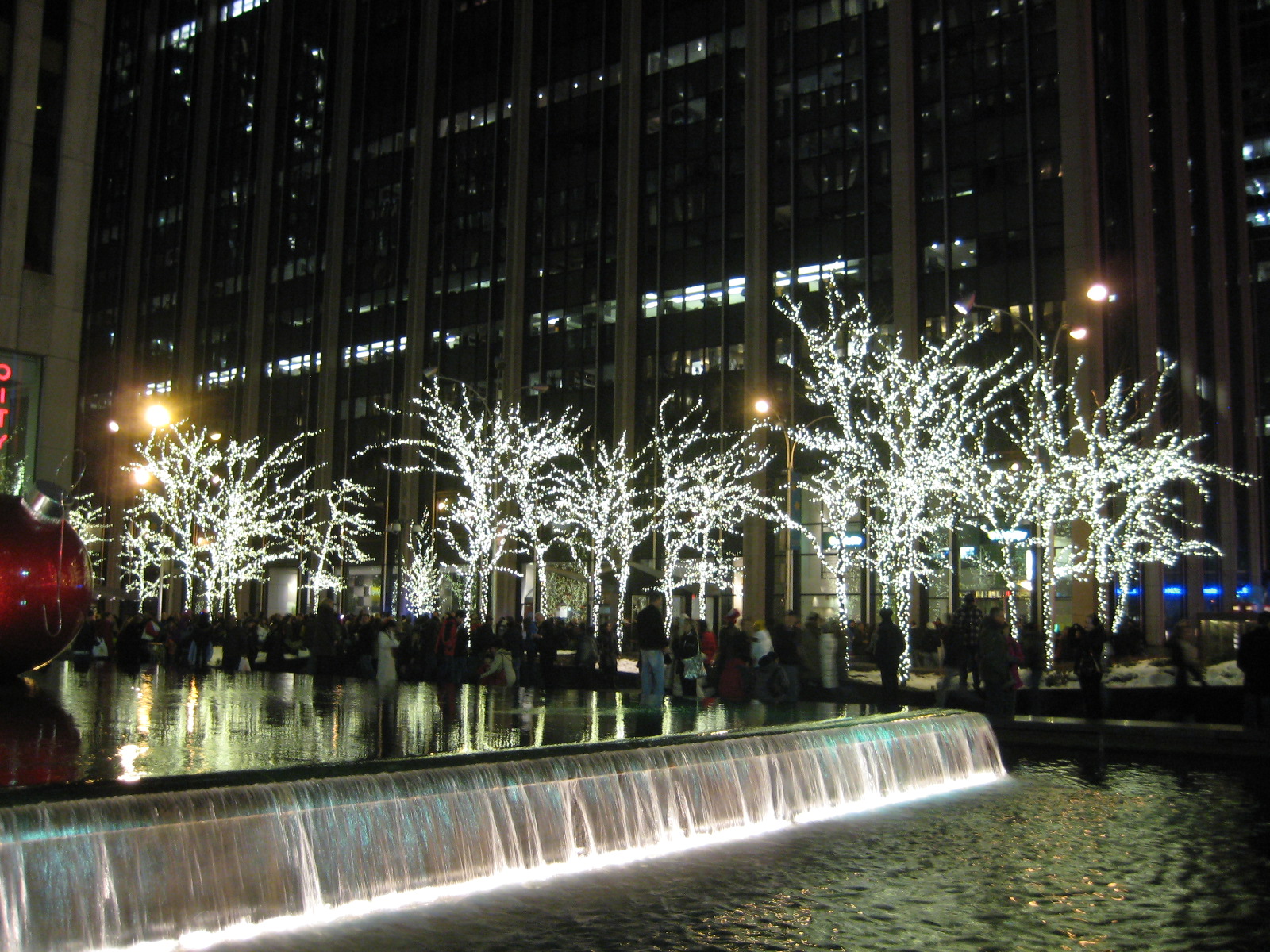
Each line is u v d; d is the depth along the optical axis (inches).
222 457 2684.5
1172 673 971.9
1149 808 505.7
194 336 2989.7
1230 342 2674.7
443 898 324.5
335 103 2787.9
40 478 970.7
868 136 2011.6
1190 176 2445.9
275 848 296.4
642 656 749.9
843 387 1658.5
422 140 2591.0
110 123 3331.7
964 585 1791.3
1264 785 580.4
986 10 1921.8
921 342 1889.8
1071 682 1042.7
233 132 3009.4
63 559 633.0
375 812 321.7
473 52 2564.0
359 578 2536.9
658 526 2033.7
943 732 588.1
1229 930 319.9
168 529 2684.5
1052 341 1774.1
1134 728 714.2
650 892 342.3
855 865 388.2
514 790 360.5
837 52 2068.2
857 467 1769.2
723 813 435.8
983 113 1902.1
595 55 2378.2
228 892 285.1
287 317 2797.7
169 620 1467.8
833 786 498.6
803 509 1984.5
